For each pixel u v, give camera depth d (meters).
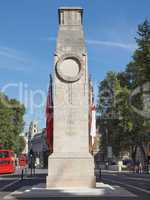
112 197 33.69
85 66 39.47
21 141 123.44
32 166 84.12
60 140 38.62
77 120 38.88
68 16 40.25
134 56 52.53
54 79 39.34
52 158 38.19
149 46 49.75
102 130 107.50
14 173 86.69
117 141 101.44
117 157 111.81
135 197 33.97
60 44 39.72
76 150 38.53
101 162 134.25
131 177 69.25
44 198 32.91
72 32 40.03
